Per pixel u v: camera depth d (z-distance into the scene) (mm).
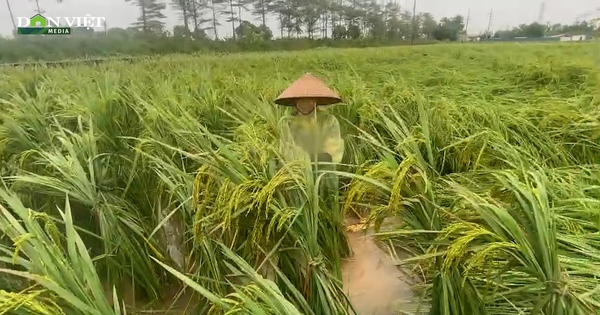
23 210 2109
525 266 2031
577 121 5426
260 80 11562
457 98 8117
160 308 3252
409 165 2477
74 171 3223
